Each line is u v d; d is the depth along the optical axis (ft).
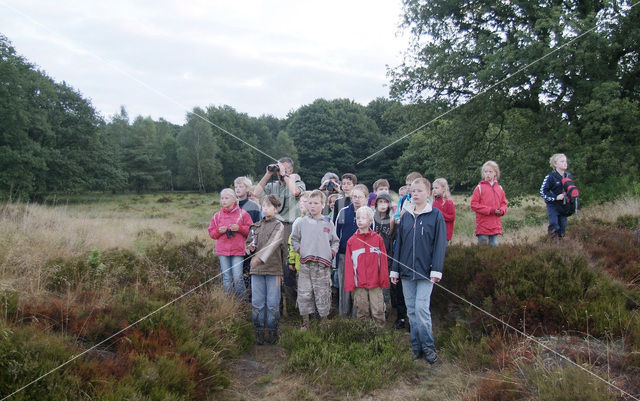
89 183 118.93
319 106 156.87
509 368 11.42
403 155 117.80
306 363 12.64
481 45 46.11
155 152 159.94
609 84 38.78
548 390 9.74
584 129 40.65
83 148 125.49
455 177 52.85
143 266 18.03
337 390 11.51
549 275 14.73
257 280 15.19
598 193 38.86
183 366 10.85
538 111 48.55
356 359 12.87
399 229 14.02
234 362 13.24
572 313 13.24
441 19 51.52
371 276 15.14
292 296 18.70
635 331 11.82
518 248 18.21
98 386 9.47
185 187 141.08
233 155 169.07
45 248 19.20
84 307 12.86
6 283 13.21
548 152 43.60
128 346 11.44
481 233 20.16
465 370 12.28
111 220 36.88
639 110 40.81
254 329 15.05
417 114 52.08
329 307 15.58
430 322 13.16
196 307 14.96
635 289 15.34
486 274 15.87
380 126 160.25
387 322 17.39
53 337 10.50
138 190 145.69
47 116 112.37
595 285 14.43
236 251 16.65
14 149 100.63
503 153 51.03
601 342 12.21
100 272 16.19
